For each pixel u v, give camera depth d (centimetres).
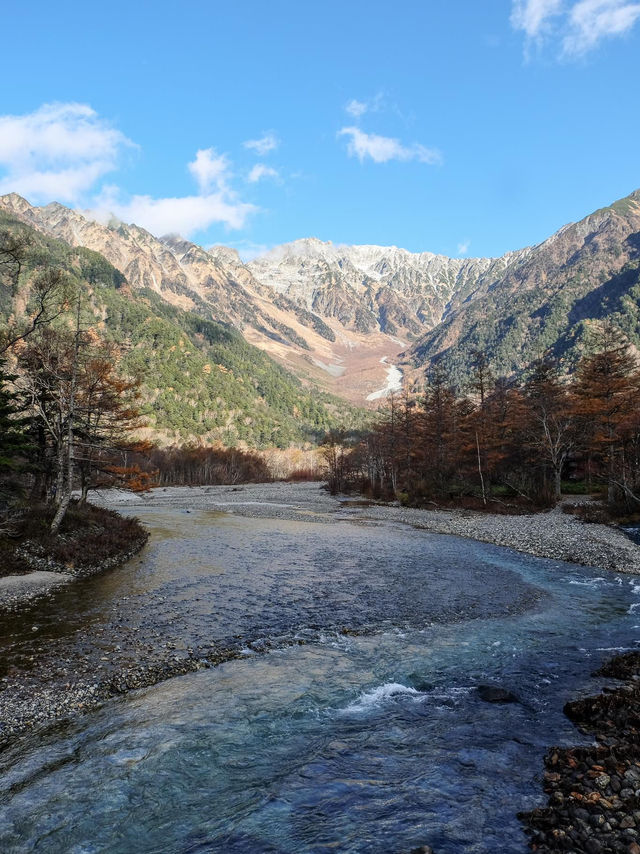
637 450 4844
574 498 5547
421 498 6588
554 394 6481
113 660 1399
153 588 2214
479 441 6194
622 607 1977
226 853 663
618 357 5066
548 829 680
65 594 2084
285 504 7444
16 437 2992
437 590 2241
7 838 706
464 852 643
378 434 9569
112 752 934
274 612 1889
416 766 866
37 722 1055
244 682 1265
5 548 2484
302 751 932
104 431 3588
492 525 4372
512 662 1386
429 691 1202
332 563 2847
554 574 2586
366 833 692
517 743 933
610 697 1089
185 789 818
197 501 8025
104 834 714
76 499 3897
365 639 1603
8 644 1509
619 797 742
